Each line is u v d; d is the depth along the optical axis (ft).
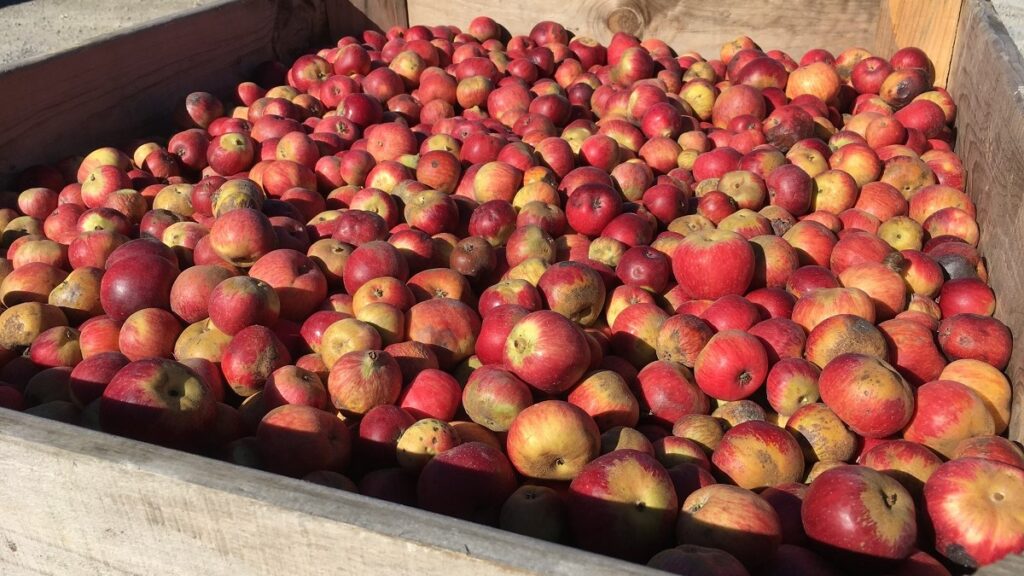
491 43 5.10
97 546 1.65
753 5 4.83
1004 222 2.74
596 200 3.11
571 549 1.31
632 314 2.57
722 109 4.16
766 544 1.70
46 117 3.40
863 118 3.96
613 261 2.93
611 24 5.10
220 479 1.48
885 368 2.08
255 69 4.61
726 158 3.57
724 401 2.33
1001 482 1.73
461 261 2.90
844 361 2.11
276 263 2.63
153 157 3.62
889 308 2.60
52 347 2.45
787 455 1.97
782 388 2.22
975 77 3.55
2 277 2.89
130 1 8.41
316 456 1.99
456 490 1.86
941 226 3.08
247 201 3.03
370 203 3.27
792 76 4.36
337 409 2.23
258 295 2.42
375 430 2.08
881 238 2.95
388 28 5.53
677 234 3.05
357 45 4.68
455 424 2.15
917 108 3.83
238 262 2.75
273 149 3.78
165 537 1.57
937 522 1.74
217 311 2.40
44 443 1.57
